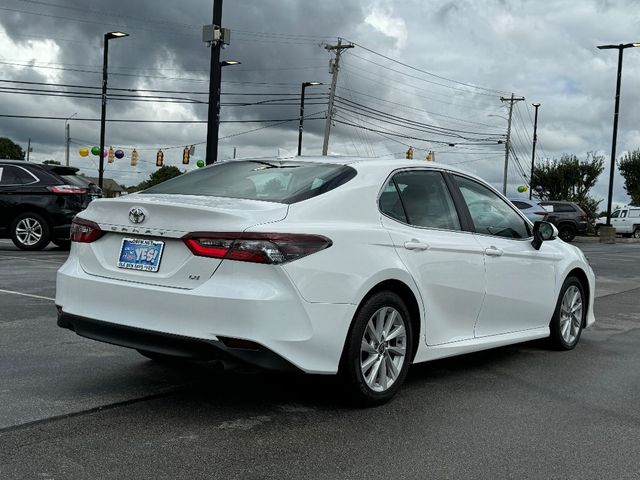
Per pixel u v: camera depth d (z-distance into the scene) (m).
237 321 3.70
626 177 63.88
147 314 3.94
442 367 5.59
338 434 3.84
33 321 6.70
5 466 3.24
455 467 3.42
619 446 3.80
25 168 13.98
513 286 5.54
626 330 7.58
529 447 3.74
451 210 5.13
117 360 5.32
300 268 3.83
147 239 4.09
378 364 4.32
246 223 3.82
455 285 4.91
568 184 56.19
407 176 4.89
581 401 4.68
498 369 5.57
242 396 4.50
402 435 3.86
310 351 3.88
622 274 14.66
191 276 3.87
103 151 29.94
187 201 4.17
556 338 6.28
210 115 20.89
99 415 4.02
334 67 40.03
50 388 4.52
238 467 3.32
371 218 4.41
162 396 4.44
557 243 6.42
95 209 4.40
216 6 20.55
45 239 13.87
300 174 4.55
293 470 3.31
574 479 3.33
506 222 5.74
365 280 4.14
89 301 4.20
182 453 3.47
